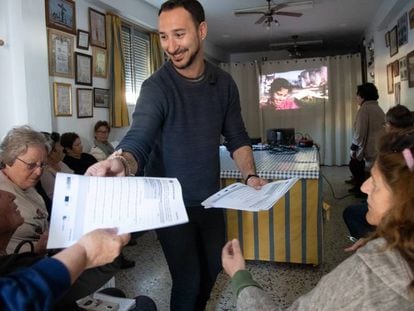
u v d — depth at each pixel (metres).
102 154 4.08
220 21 6.32
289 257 2.79
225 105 1.56
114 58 4.58
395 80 5.37
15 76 3.17
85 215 0.75
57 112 3.70
